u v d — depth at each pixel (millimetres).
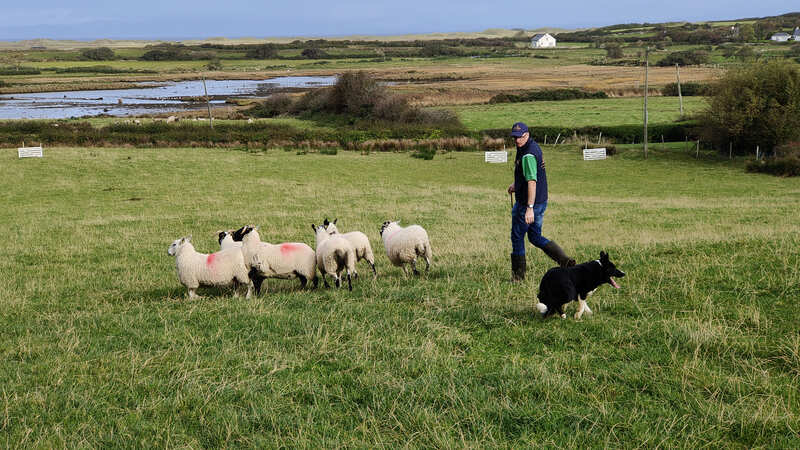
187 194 35000
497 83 132375
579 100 98125
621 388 5992
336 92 87500
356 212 28391
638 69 158625
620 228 21391
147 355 7617
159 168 43406
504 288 10133
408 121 76500
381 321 8492
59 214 29281
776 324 7332
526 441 5148
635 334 7359
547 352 7000
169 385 6590
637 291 9242
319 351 7324
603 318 8086
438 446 5145
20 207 31359
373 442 5273
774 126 49031
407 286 11000
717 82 54000
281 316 9055
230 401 6168
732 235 14352
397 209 29391
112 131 65000
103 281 14680
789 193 35750
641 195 37750
